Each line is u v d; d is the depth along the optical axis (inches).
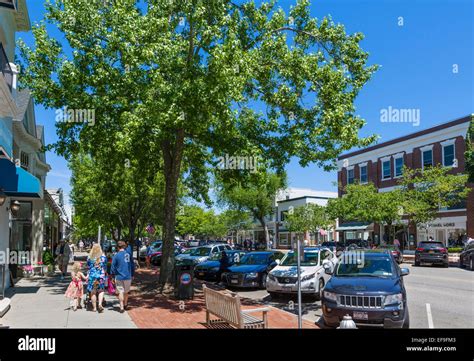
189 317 409.1
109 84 506.0
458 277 797.9
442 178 1277.1
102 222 1178.0
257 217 2030.0
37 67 531.8
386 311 342.3
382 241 1579.7
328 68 499.2
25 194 550.3
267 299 569.9
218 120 481.1
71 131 570.9
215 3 467.8
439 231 1472.7
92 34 506.3
